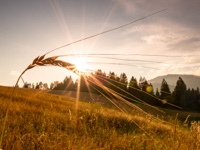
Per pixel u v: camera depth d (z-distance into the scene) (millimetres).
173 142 3490
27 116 4293
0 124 3291
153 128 4688
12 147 2434
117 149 3041
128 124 4848
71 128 3895
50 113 5031
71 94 41250
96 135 3721
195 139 3852
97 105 6406
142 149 3217
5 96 8703
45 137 2877
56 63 711
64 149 2635
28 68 859
